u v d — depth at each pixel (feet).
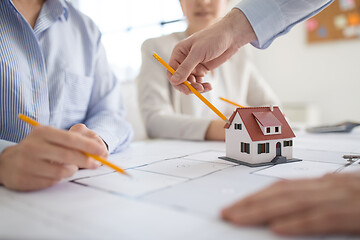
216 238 0.82
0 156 1.36
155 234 0.85
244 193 1.22
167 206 1.08
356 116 7.33
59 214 1.01
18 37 2.25
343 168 1.63
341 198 0.86
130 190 1.28
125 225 0.91
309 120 7.06
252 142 1.75
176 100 3.91
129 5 7.27
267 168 1.67
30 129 2.27
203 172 1.59
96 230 0.88
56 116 2.46
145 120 3.55
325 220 0.80
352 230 0.80
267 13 2.29
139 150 2.41
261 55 8.45
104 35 7.77
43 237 0.84
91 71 2.80
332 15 7.30
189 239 0.82
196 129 2.98
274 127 1.83
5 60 2.14
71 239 0.83
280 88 8.28
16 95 2.19
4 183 1.31
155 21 6.82
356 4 6.98
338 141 2.65
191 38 2.23
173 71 2.14
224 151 2.29
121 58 7.34
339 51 7.34
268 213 0.87
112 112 2.68
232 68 4.39
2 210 1.06
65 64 2.54
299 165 1.73
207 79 4.00
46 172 1.26
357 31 7.05
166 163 1.85
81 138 1.29
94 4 7.95
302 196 0.88
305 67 7.86
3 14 2.19
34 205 1.11
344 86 7.39
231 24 2.23
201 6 3.76
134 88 5.69
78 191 1.28
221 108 4.18
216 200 1.14
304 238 0.81
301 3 2.33
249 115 1.86
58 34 2.56
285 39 8.04
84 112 2.77
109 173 1.59
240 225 0.89
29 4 2.46
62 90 2.50
